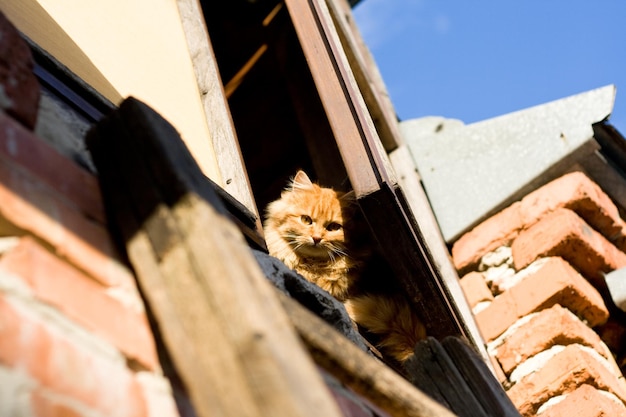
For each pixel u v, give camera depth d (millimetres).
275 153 4676
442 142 4645
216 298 946
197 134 2473
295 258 4004
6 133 1012
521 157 4297
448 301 2658
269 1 4516
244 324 911
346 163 2461
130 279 1047
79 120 1313
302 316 1228
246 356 889
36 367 830
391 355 3172
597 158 4156
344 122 2561
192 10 2918
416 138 4734
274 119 4629
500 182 4285
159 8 2818
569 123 4219
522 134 4367
